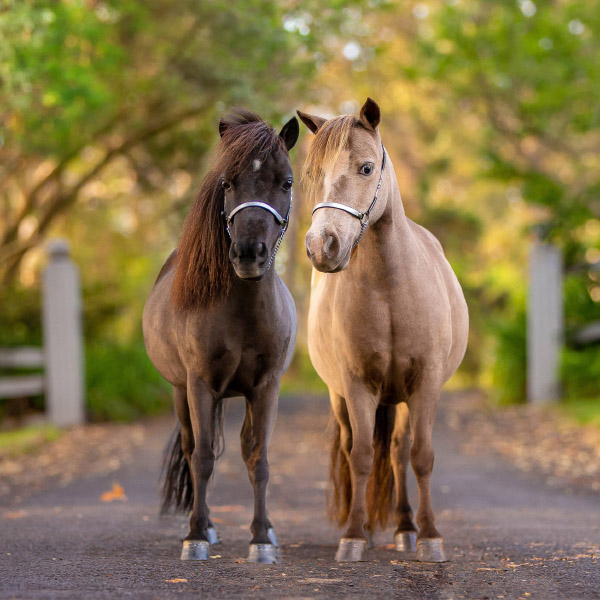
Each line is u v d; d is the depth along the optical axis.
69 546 6.56
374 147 5.70
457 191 37.53
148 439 15.09
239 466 12.35
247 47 17.62
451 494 9.63
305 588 5.06
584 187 18.92
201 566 5.78
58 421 16.77
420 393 6.16
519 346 18.69
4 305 18.70
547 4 19.25
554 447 12.72
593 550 6.20
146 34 18.73
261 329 6.28
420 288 6.10
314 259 5.39
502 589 5.05
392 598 4.81
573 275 18.69
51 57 15.20
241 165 5.91
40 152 17.94
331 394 7.15
